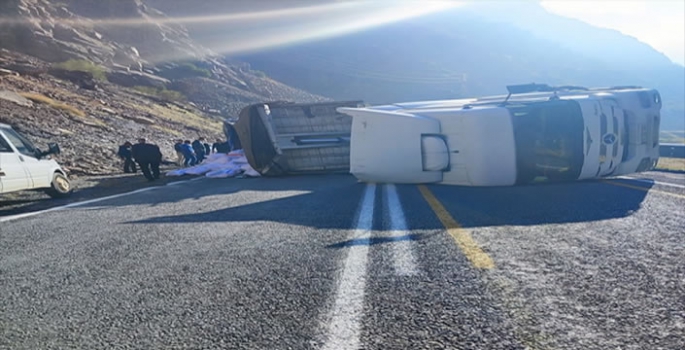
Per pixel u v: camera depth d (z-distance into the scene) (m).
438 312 2.56
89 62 77.44
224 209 7.25
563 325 2.34
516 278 3.12
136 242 4.83
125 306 2.85
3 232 5.80
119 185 13.31
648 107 10.23
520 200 7.12
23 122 23.38
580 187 8.75
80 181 14.50
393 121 9.92
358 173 10.59
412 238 4.50
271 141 14.98
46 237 5.35
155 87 90.00
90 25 114.81
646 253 3.74
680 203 6.50
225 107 98.62
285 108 16.52
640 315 2.45
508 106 9.25
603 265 3.41
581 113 8.98
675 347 2.08
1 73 43.50
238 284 3.21
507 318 2.45
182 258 4.02
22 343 2.36
